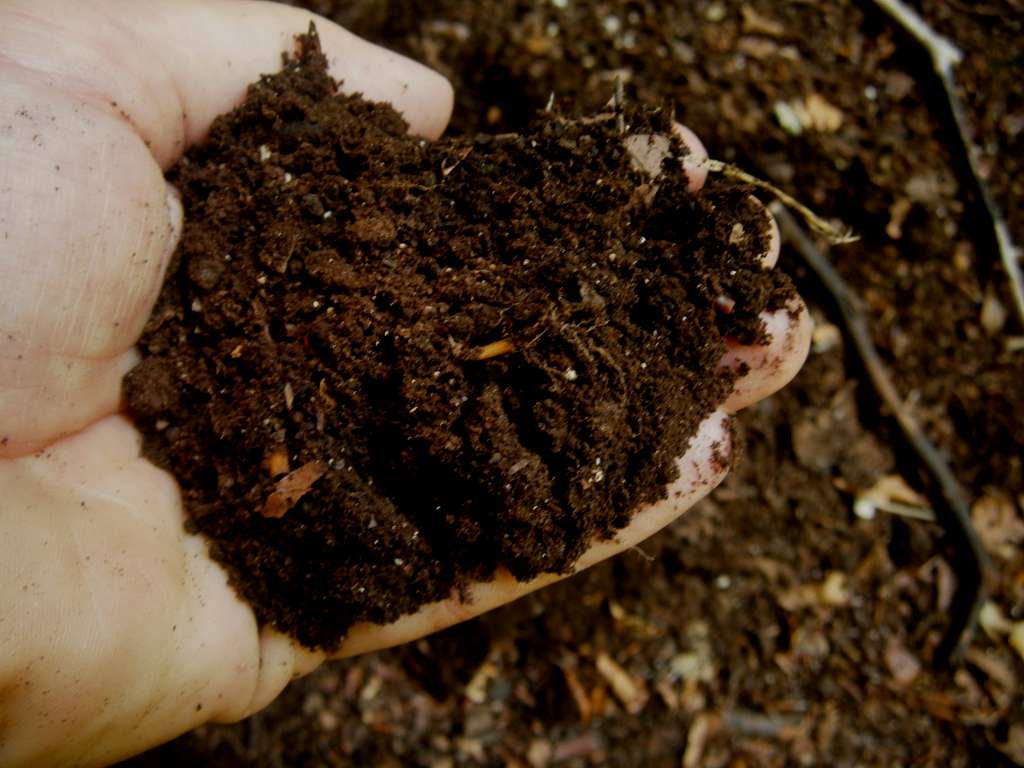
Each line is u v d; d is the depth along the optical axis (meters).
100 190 0.14
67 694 0.13
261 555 0.15
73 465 0.15
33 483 0.14
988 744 0.24
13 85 0.14
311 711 0.25
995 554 0.25
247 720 0.24
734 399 0.17
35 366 0.14
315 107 0.17
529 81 0.26
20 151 0.14
